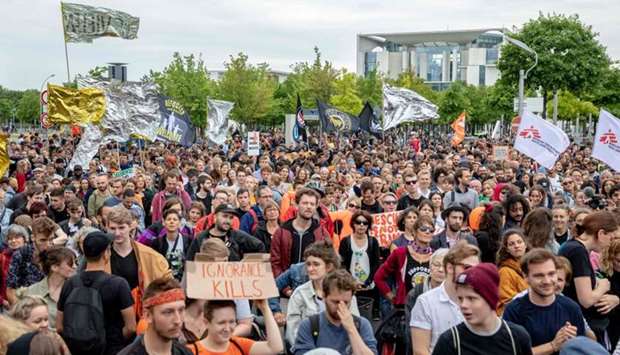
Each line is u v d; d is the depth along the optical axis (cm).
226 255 648
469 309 451
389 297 834
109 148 3152
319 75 6469
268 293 511
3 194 1212
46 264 677
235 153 2847
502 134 7100
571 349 425
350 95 6594
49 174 1830
